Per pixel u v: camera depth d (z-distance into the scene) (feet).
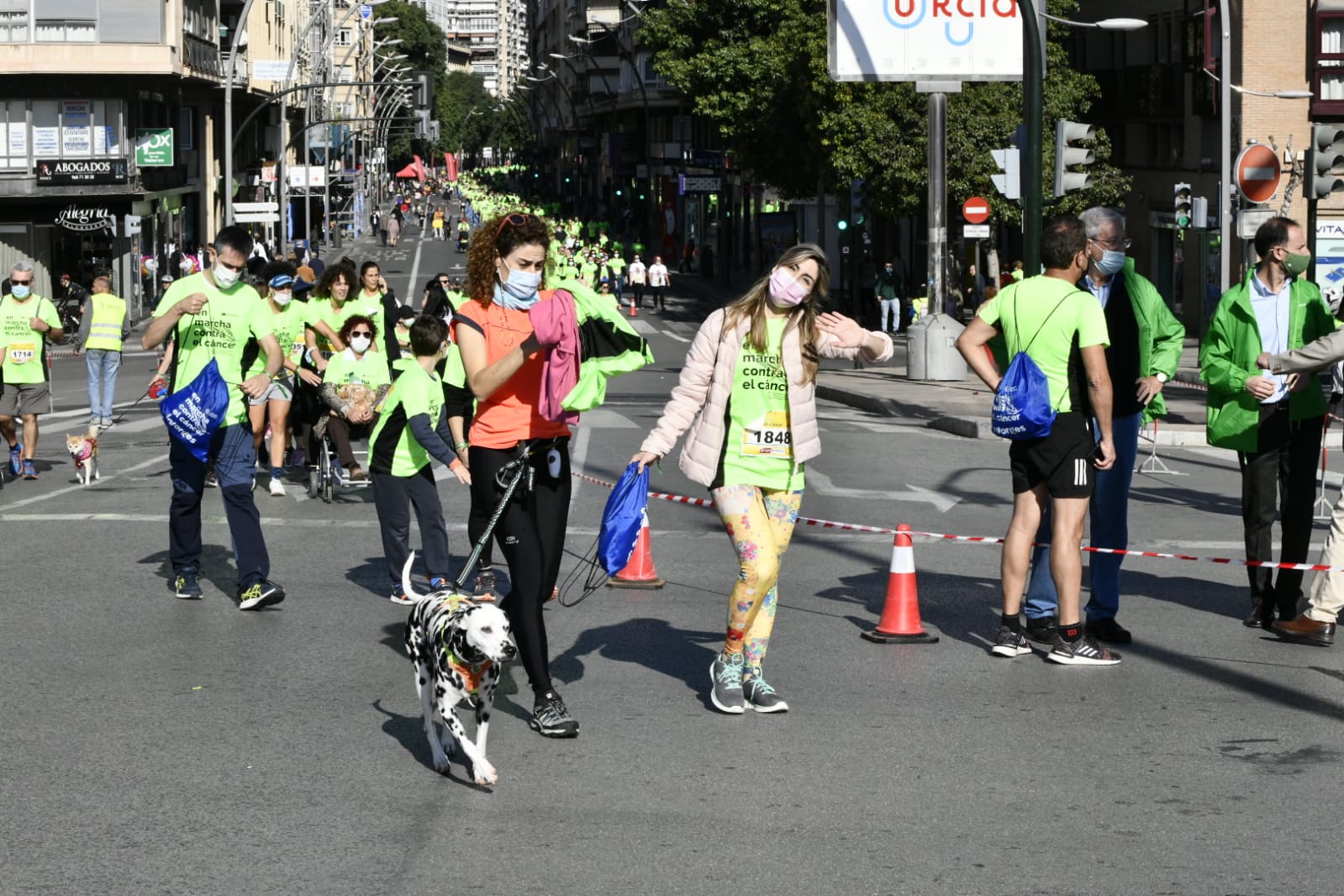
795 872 22.34
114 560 47.39
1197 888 21.77
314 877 22.21
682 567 46.37
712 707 31.24
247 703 31.58
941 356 119.24
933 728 29.73
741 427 29.91
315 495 61.41
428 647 26.32
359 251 387.14
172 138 223.30
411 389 39.70
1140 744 28.73
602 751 28.32
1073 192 170.71
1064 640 34.55
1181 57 180.24
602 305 29.14
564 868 22.53
